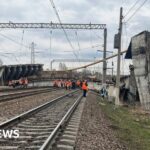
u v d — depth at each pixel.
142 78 37.06
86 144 13.15
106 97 52.59
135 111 32.78
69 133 15.01
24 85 77.75
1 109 23.56
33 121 18.52
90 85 99.94
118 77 37.75
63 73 121.50
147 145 15.00
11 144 11.92
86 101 39.47
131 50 42.38
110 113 29.20
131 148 13.78
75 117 21.77
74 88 86.25
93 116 24.00
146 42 35.78
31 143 12.25
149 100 35.12
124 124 22.08
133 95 43.59
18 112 22.28
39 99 36.19
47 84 112.69
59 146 11.92
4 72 73.00
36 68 96.62
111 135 16.41
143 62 36.50
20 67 81.62
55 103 32.50
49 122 18.50
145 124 23.81
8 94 38.66
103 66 59.91
